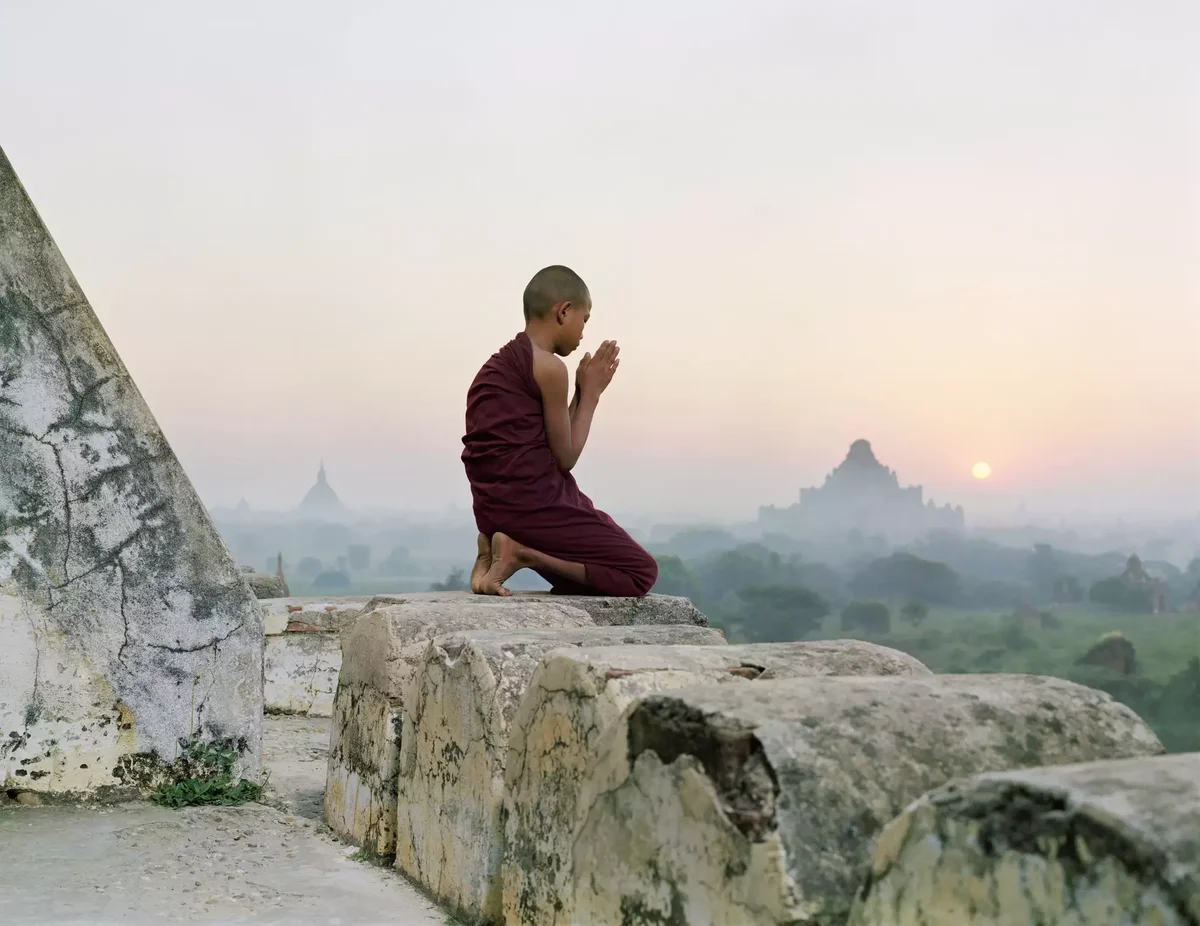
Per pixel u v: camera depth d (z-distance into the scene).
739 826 1.80
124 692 4.12
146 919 2.94
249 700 4.31
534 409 4.68
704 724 1.93
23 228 4.03
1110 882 1.30
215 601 4.27
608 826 2.15
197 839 3.72
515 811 2.76
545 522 4.64
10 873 3.29
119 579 4.12
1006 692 2.19
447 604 3.94
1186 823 1.28
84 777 4.07
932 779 1.90
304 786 4.74
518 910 2.71
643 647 2.71
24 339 4.02
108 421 4.13
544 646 3.11
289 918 2.99
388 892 3.26
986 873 1.44
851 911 1.66
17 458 4.01
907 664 2.85
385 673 3.67
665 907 1.97
